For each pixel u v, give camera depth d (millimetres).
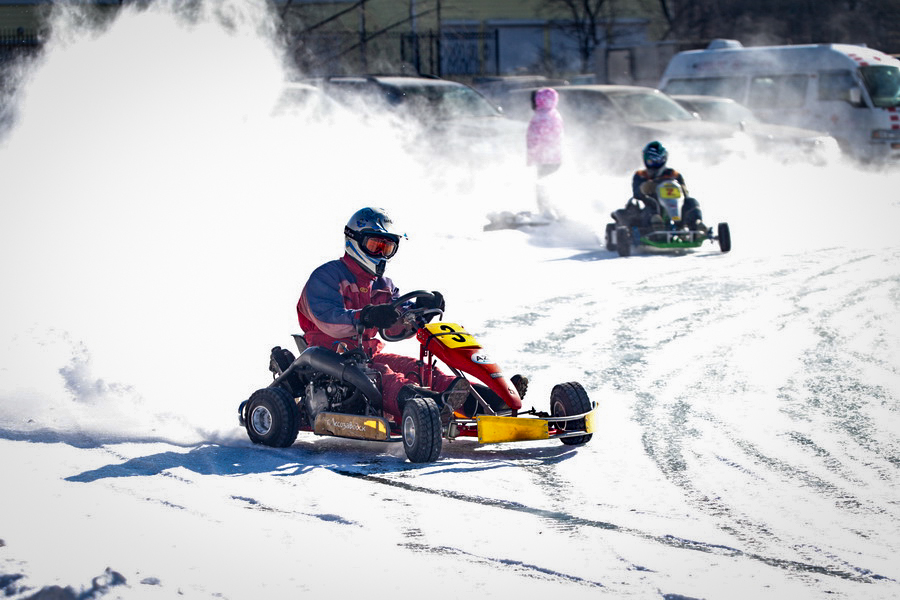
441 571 11641
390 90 54125
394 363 17375
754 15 97500
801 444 16766
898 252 37938
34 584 11094
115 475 15078
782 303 29203
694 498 14211
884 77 66000
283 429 16672
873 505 13883
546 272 34938
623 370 22141
